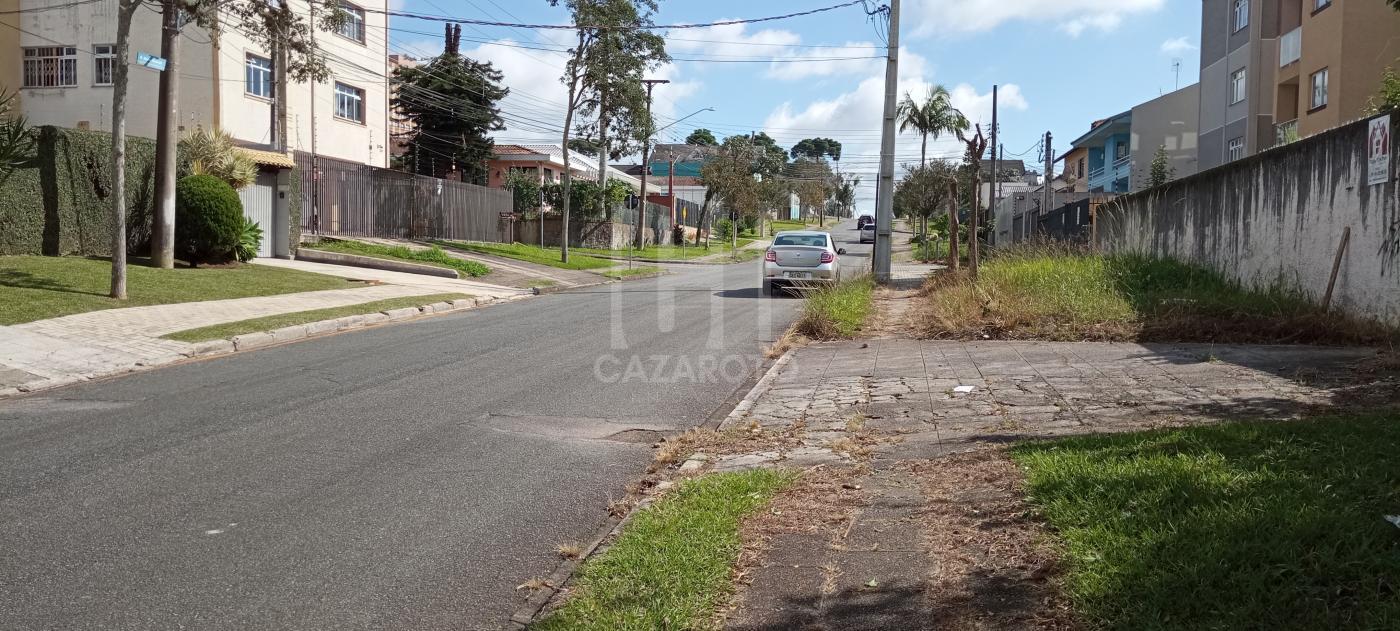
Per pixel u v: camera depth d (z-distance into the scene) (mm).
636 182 70625
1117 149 47156
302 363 10711
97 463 6242
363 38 33156
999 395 7820
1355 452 4551
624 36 28344
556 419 7738
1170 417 6426
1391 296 9406
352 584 4227
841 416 7512
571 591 4035
